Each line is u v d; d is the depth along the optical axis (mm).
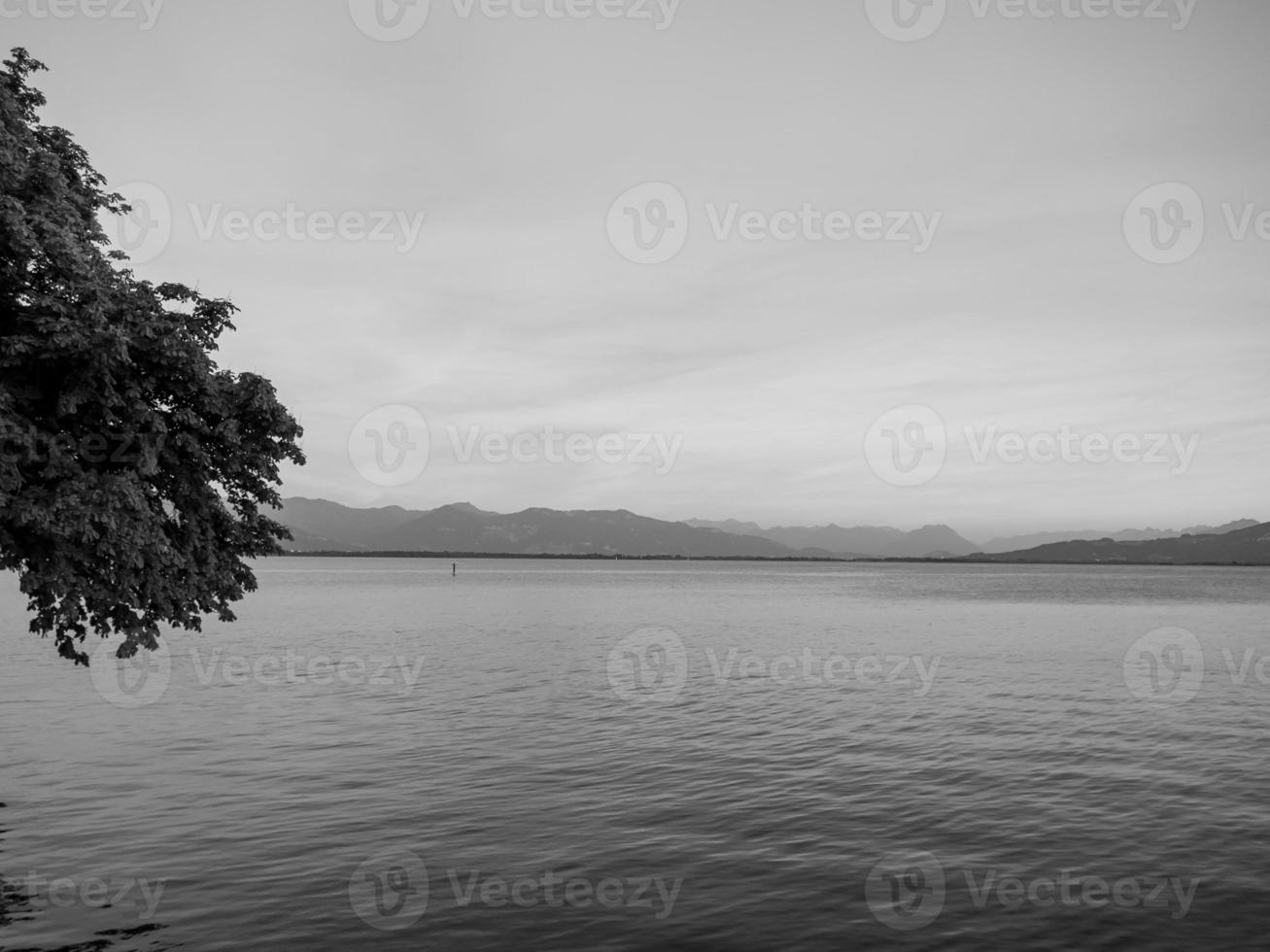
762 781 21500
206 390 19109
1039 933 12898
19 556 17344
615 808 19156
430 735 27031
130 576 18125
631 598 126312
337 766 23016
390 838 17141
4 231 16469
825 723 29156
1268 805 19391
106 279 19922
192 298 21125
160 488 20078
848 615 89000
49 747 25469
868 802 19609
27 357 17031
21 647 50875
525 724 28953
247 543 21422
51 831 17641
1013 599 126188
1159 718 30078
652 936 12766
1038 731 27703
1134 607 104250
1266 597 132000
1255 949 12328
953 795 20250
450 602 110938
